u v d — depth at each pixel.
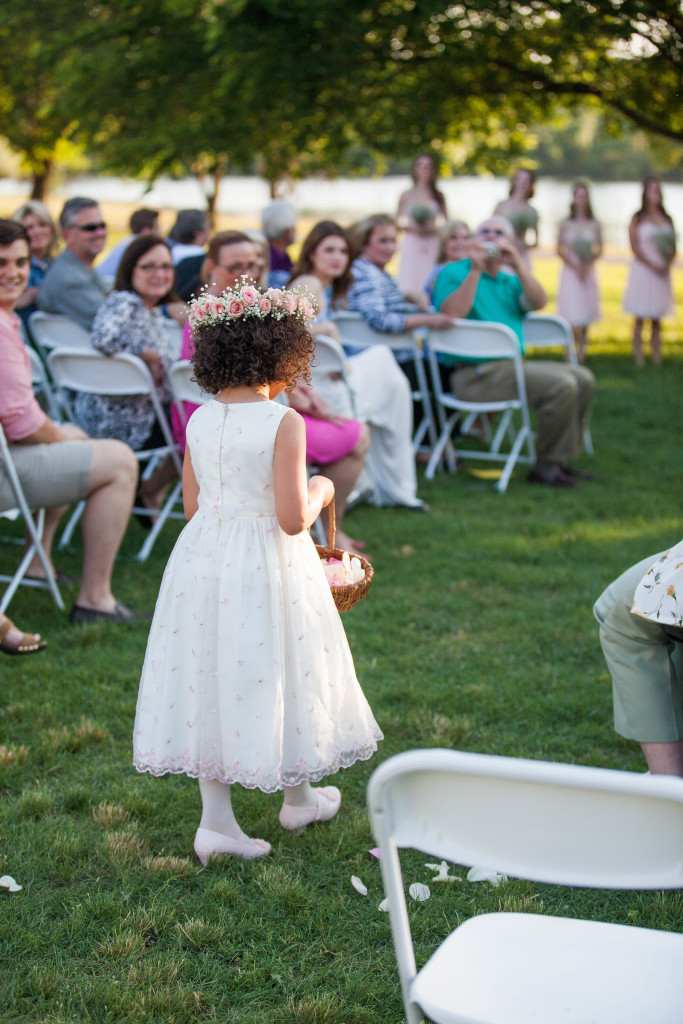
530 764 1.31
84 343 5.75
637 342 10.90
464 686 3.70
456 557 5.18
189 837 2.77
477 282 6.40
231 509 2.46
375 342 6.49
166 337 5.23
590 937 1.67
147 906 2.47
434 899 2.52
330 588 2.66
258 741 2.42
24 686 3.64
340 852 2.71
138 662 3.89
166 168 10.68
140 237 5.03
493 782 1.35
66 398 5.30
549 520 5.83
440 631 4.27
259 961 2.28
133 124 10.70
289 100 9.58
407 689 3.64
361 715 2.63
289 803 2.80
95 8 11.52
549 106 11.07
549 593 4.73
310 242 5.50
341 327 6.49
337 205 41.19
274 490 2.43
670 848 1.32
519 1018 1.49
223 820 2.64
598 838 1.35
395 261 18.86
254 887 2.55
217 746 2.50
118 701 3.54
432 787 1.40
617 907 2.50
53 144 14.58
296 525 2.42
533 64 10.23
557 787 1.32
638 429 8.12
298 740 2.50
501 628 4.28
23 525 5.73
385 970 2.26
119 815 2.82
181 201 41.38
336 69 9.42
